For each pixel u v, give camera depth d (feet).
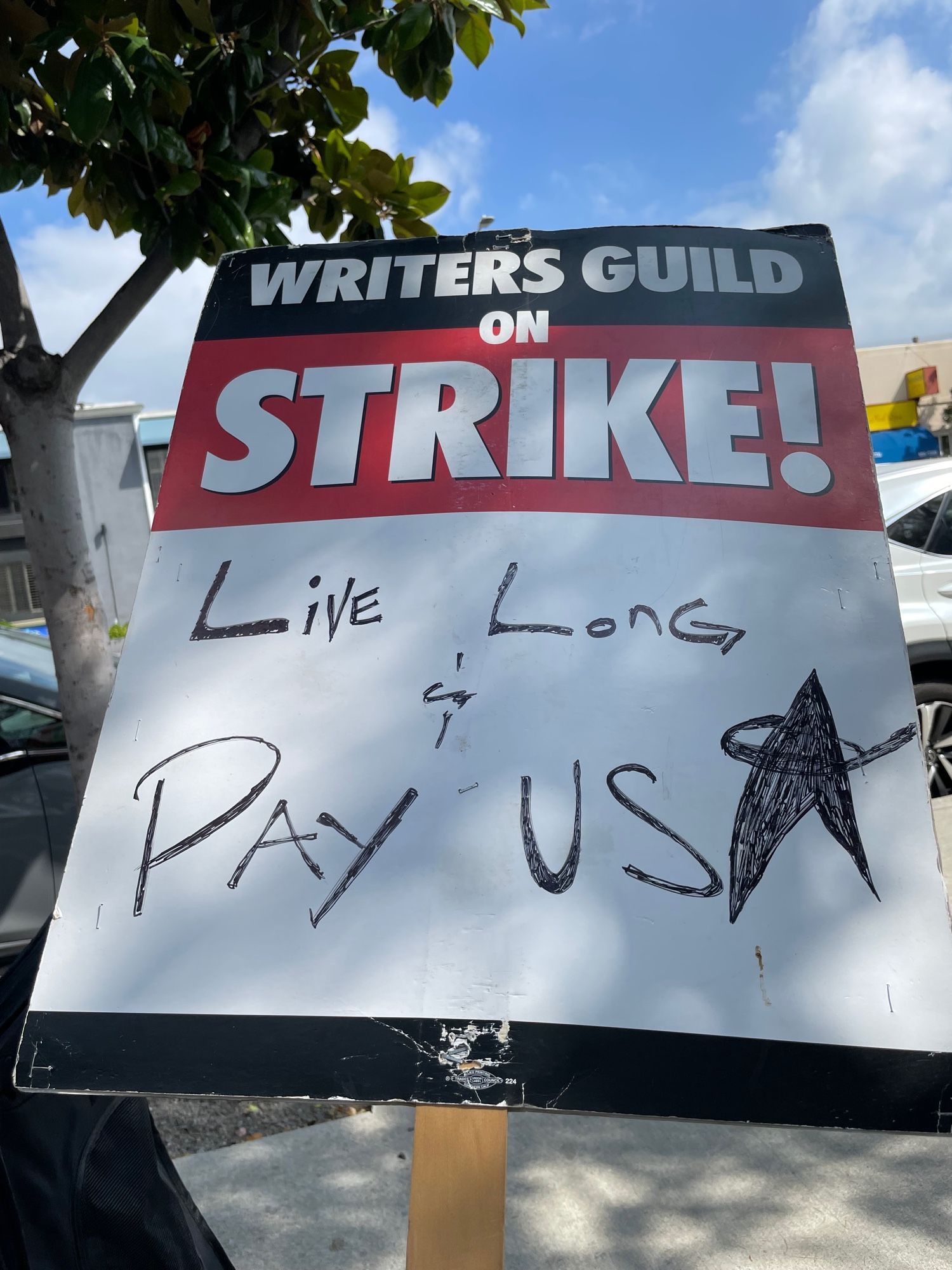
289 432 4.73
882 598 4.17
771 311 4.86
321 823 3.88
